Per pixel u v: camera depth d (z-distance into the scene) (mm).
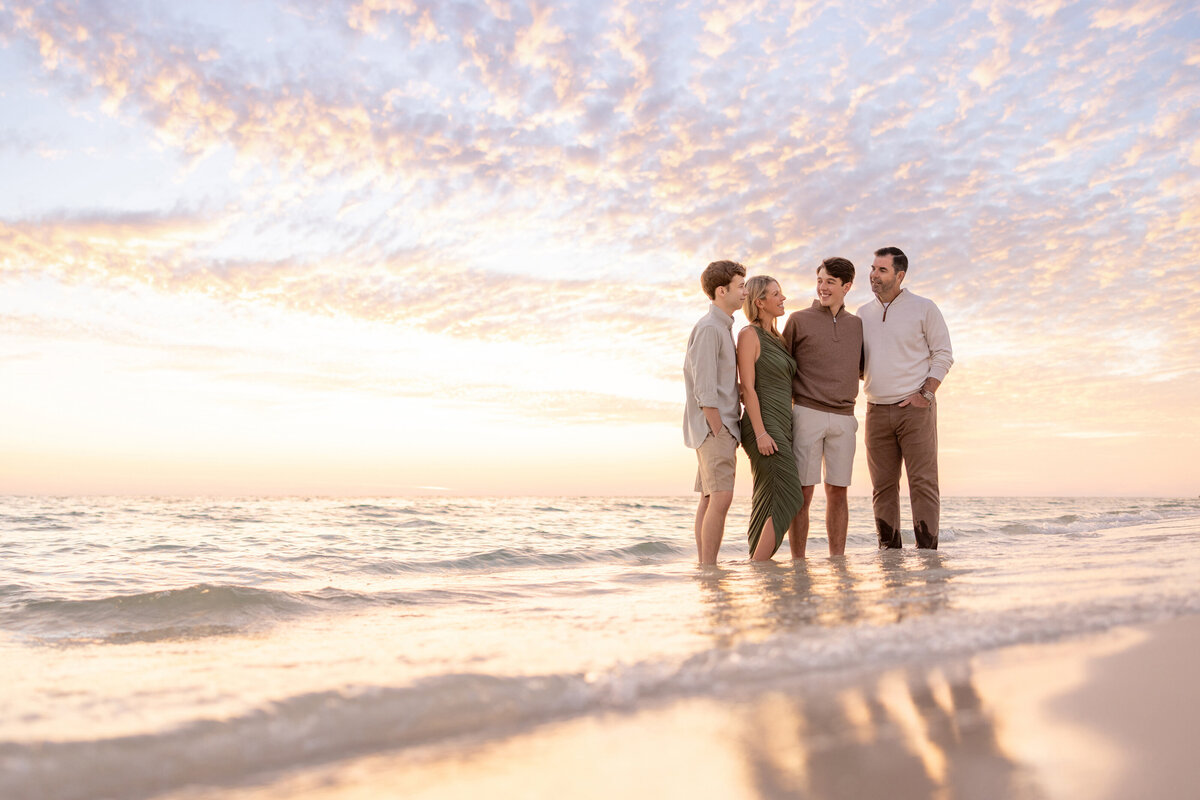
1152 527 6711
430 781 1042
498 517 13906
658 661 1613
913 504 4637
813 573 3424
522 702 1382
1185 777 954
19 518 11578
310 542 8016
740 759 1074
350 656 1849
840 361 4391
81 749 1110
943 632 1765
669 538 9016
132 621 2889
